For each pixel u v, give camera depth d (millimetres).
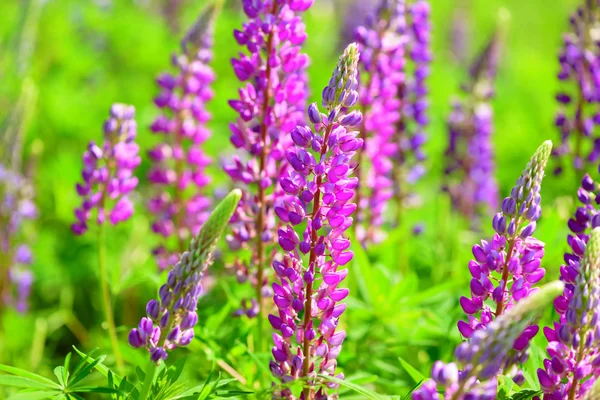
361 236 1955
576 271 1459
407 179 2186
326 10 4770
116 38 3629
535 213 1444
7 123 2121
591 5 1979
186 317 1457
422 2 2055
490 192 2504
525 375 1527
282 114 1694
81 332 2377
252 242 1733
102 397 1940
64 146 3031
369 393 1441
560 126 2023
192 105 1982
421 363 1902
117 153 1802
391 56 1907
